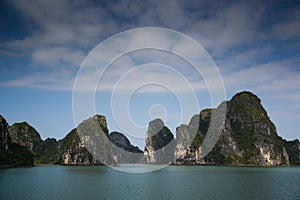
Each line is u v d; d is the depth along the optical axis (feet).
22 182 227.20
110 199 146.82
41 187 192.95
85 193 166.30
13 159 490.49
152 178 273.75
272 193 170.40
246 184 221.25
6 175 300.40
